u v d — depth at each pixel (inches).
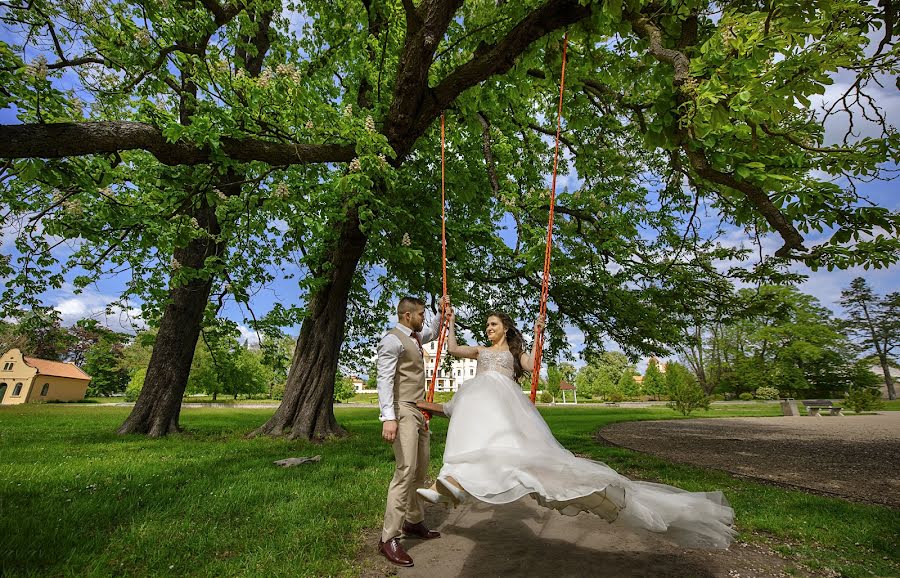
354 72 424.2
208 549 123.5
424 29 235.6
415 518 141.5
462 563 120.1
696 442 438.0
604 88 306.7
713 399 1955.0
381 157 237.1
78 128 173.5
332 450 315.9
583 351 582.2
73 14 265.0
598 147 415.5
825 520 162.4
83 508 152.6
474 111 297.1
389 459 275.6
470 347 134.2
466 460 98.0
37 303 360.5
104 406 1194.6
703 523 97.8
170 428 436.8
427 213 421.4
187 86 381.1
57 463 249.8
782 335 1753.2
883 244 172.9
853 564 123.6
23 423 520.4
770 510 174.7
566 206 448.8
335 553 124.6
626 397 2500.0
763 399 1717.5
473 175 443.5
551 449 102.3
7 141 157.4
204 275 351.9
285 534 136.4
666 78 221.5
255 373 1801.2
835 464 310.8
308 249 425.7
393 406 132.3
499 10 252.4
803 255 189.8
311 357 408.8
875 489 231.3
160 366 447.8
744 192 182.5
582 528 150.9
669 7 209.0
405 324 145.3
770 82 157.6
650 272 498.6
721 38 154.0
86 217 249.1
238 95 226.2
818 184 170.2
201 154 211.5
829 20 157.8
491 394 114.0
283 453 299.9
